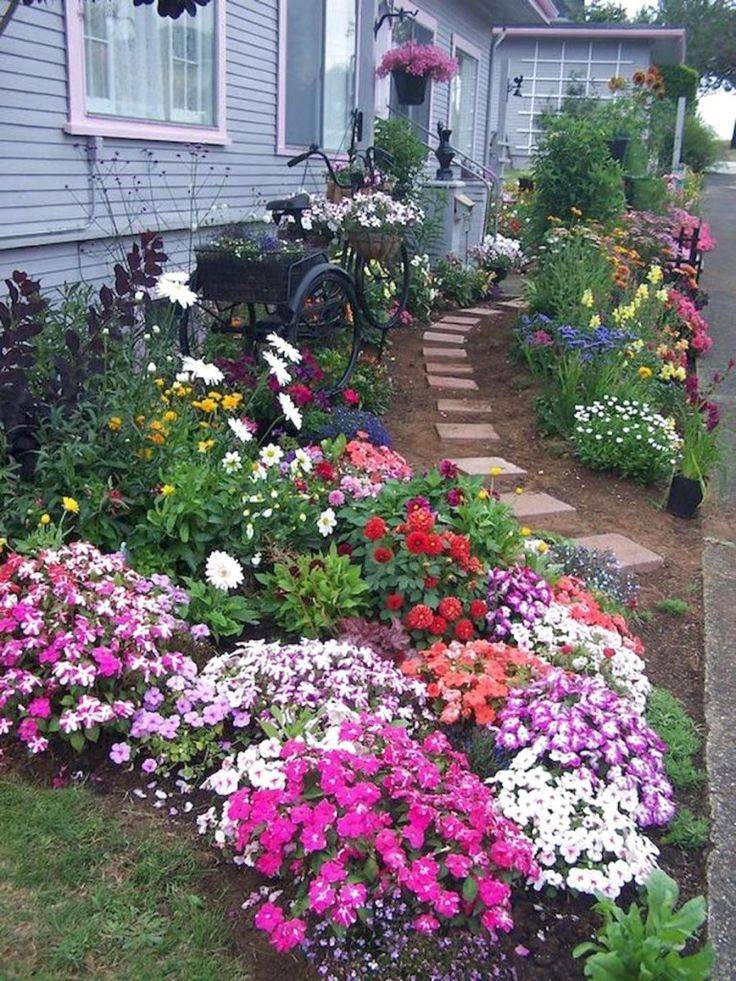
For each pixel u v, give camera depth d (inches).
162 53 243.4
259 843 90.3
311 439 200.5
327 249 250.7
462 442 237.3
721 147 1515.7
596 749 101.9
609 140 444.1
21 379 136.9
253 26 289.6
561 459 230.4
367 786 87.2
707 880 99.4
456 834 86.4
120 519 138.9
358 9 362.9
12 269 196.4
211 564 125.4
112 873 91.0
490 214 534.3
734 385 315.9
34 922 84.0
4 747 104.6
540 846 92.4
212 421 176.6
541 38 893.2
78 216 215.2
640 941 77.7
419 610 123.9
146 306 187.3
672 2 1820.9
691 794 113.5
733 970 88.9
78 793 100.3
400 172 380.5
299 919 83.6
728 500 219.0
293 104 328.2
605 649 122.3
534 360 285.4
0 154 187.5
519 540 143.3
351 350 258.8
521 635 124.9
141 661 105.7
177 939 84.6
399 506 139.6
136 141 233.8
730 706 131.8
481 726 109.7
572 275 315.0
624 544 184.2
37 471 135.3
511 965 86.2
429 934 84.0
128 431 140.3
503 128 724.0
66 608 108.3
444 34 533.0
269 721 104.4
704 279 522.6
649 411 228.2
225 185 283.7
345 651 114.1
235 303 224.5
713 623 156.6
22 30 189.9
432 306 381.1
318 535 141.6
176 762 105.0
